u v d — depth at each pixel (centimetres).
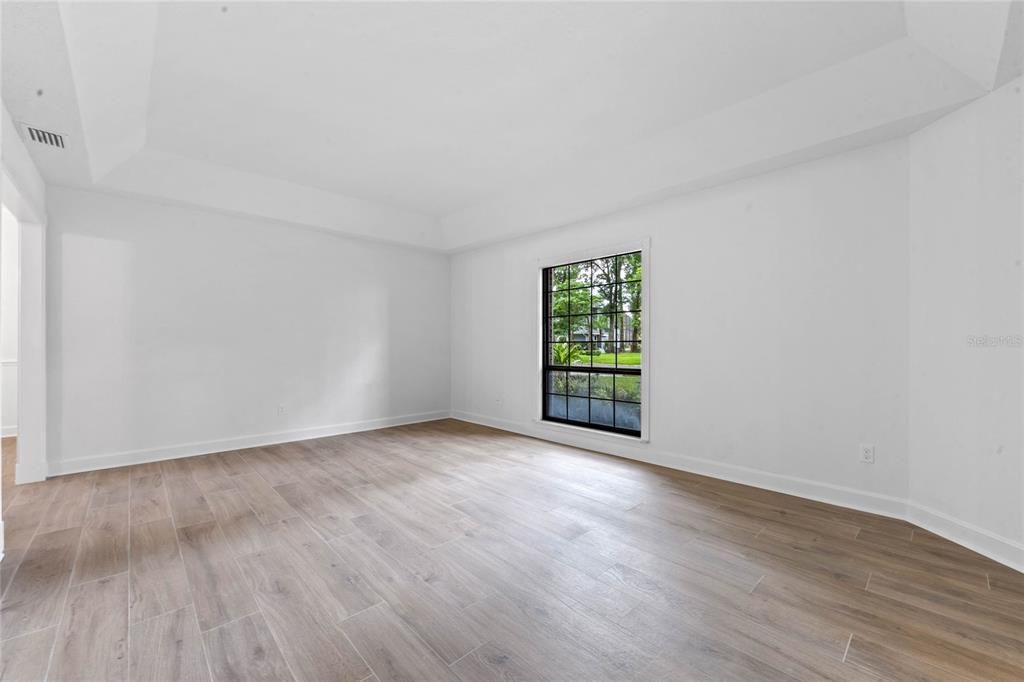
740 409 372
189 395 462
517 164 440
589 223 493
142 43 244
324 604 200
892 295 299
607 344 490
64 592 209
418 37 255
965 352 258
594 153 414
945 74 246
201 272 470
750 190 365
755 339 363
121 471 407
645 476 392
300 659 165
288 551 251
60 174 368
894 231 298
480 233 586
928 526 279
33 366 378
